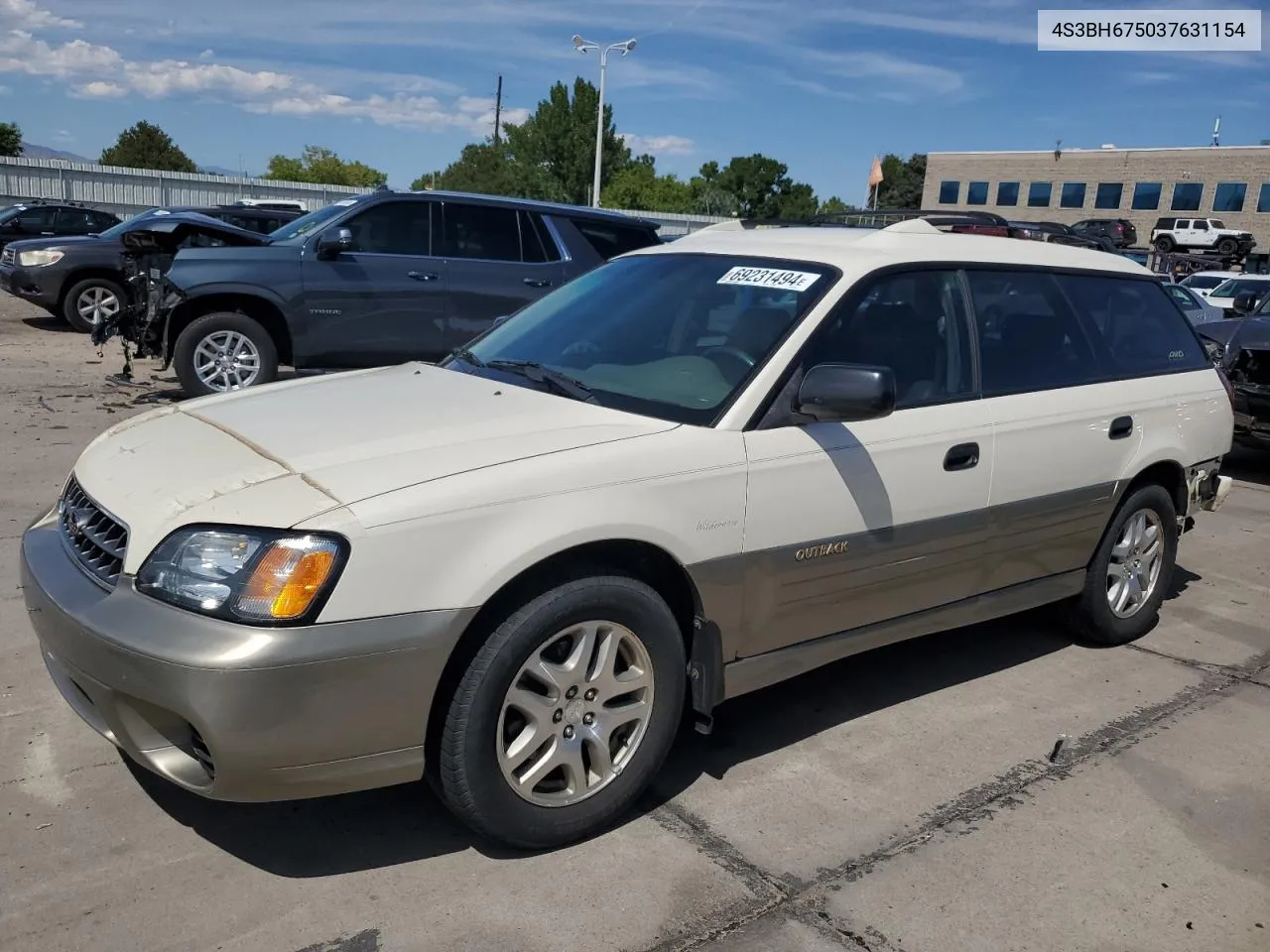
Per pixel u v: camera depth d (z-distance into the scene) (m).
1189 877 3.01
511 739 2.86
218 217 16.88
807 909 2.75
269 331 9.27
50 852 2.83
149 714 2.57
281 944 2.52
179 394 9.77
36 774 3.21
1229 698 4.30
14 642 4.11
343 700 2.51
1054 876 2.97
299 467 2.75
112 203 35.34
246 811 3.08
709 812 3.21
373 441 2.93
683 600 3.22
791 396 3.31
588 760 3.01
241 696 2.41
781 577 3.29
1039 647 4.79
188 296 8.79
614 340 3.70
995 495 3.91
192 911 2.62
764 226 4.53
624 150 62.91
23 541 3.12
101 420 8.44
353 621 2.50
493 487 2.70
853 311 3.54
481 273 9.51
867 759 3.61
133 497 2.77
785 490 3.24
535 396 3.39
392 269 9.23
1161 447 4.63
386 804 3.16
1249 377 8.43
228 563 2.49
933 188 65.06
